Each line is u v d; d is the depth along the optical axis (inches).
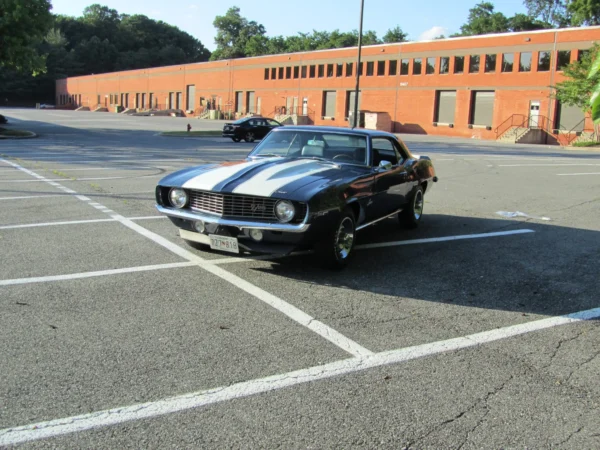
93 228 308.8
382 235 321.7
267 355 157.6
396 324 184.5
